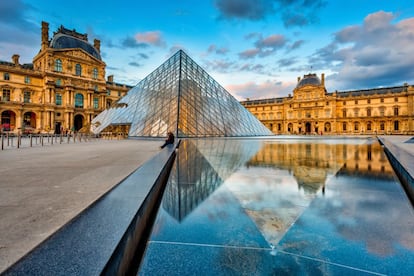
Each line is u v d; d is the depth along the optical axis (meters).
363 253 4.11
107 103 103.44
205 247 4.27
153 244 4.28
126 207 3.97
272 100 140.50
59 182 7.02
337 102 116.19
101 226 3.16
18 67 79.69
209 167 11.72
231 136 37.88
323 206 6.41
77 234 2.89
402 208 6.14
